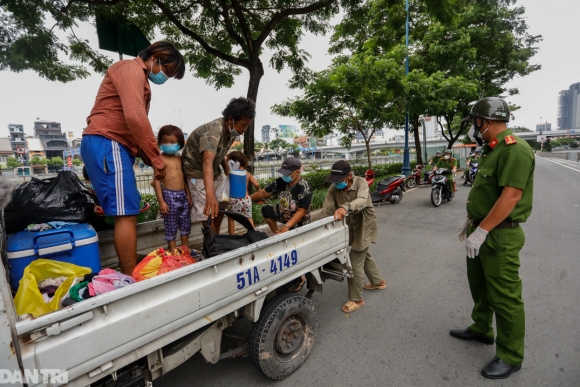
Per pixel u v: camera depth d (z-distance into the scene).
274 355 2.43
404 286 4.23
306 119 11.94
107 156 2.27
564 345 2.89
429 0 6.77
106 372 1.49
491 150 2.59
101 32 5.29
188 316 1.78
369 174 10.69
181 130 3.05
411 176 13.48
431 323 3.34
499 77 18.20
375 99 11.02
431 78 12.38
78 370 1.39
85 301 1.39
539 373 2.56
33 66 7.22
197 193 3.38
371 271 4.08
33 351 1.27
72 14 6.11
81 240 2.13
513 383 2.46
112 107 2.30
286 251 2.40
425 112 12.91
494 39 16.64
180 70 2.51
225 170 3.53
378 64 10.47
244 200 4.15
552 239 5.95
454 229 6.97
